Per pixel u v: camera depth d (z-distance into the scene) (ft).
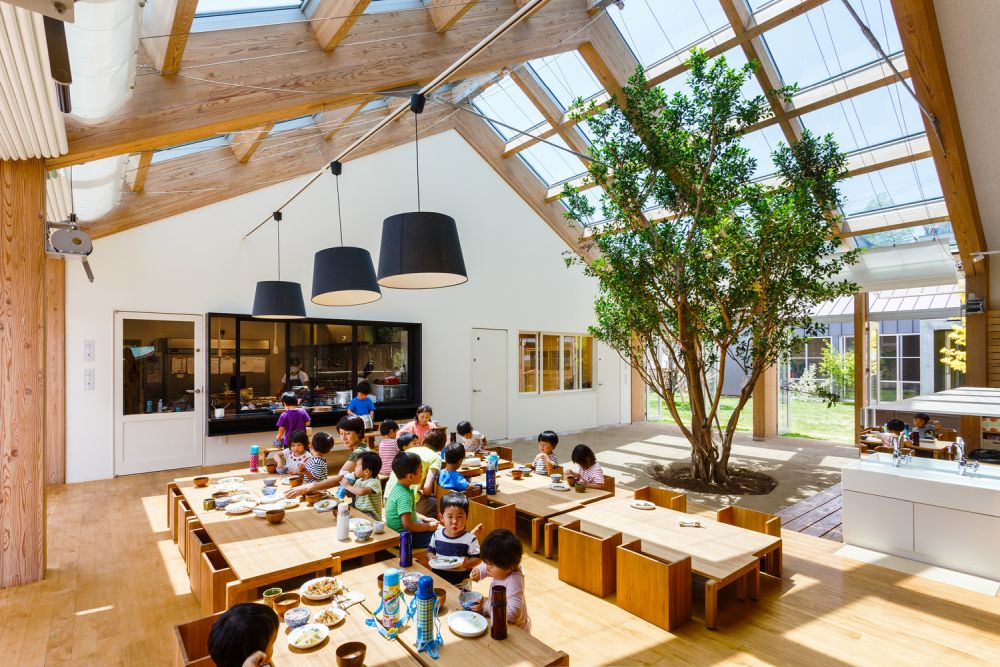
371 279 14.37
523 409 33.81
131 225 21.39
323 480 14.08
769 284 19.84
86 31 7.68
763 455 27.76
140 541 14.39
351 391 26.55
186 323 22.93
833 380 37.06
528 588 11.69
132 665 8.74
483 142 32.07
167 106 12.81
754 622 10.25
